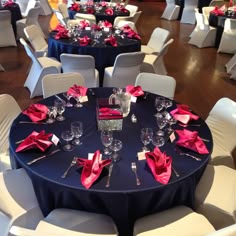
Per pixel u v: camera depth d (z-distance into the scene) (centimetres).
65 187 155
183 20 896
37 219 174
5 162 222
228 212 180
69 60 346
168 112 233
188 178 165
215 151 238
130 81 380
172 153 183
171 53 623
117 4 695
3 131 235
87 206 166
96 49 382
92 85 371
